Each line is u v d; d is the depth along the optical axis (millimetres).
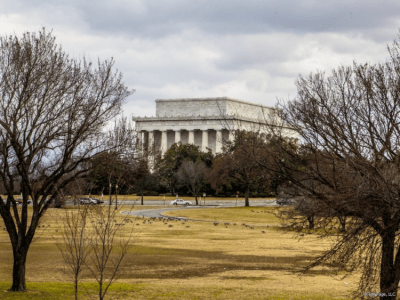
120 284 32344
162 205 128125
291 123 21125
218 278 36094
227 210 108000
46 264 39719
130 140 28984
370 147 20281
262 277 36625
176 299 28312
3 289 27625
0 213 27719
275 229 76000
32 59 26531
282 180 21109
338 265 21891
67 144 27141
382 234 19234
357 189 17656
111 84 28312
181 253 48625
